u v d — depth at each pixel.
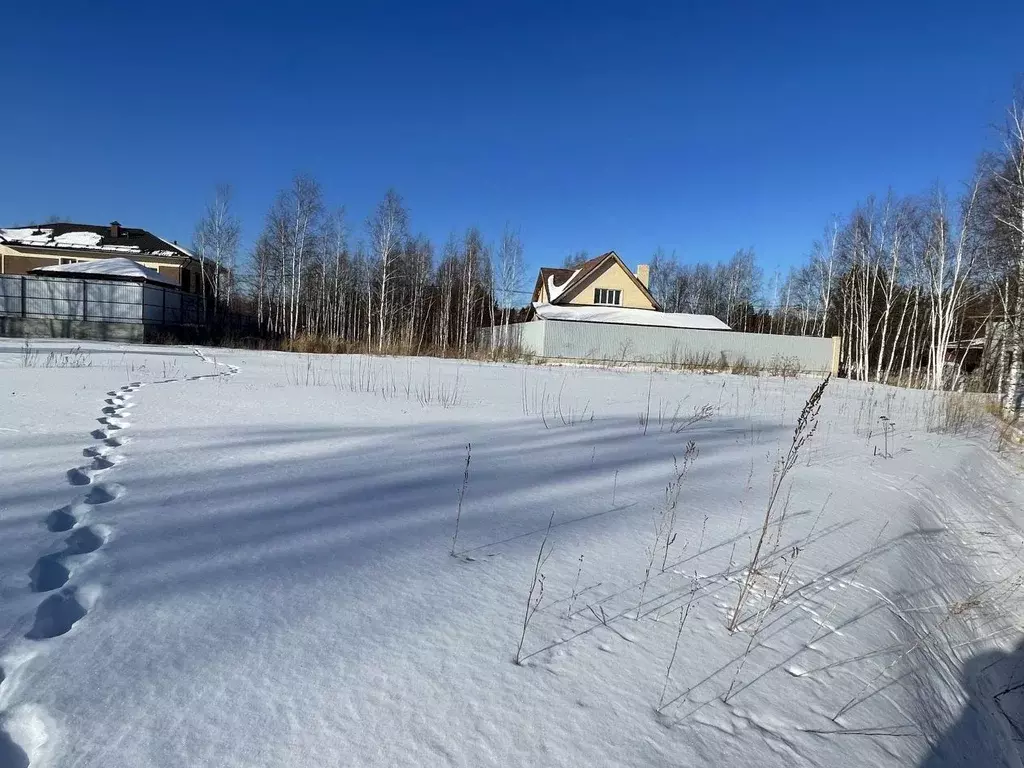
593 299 36.91
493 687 1.98
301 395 9.90
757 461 6.43
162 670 1.92
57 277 27.97
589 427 8.18
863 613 3.00
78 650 2.00
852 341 35.25
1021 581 4.52
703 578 3.12
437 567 2.95
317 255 37.31
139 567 2.68
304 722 1.73
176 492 3.92
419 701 1.87
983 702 2.86
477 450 6.11
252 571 2.72
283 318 34.97
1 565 2.63
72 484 3.96
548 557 3.20
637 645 2.38
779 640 2.59
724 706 2.07
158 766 1.52
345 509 3.77
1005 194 18.39
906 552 4.06
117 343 23.25
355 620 2.35
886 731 2.11
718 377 22.70
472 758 1.65
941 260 27.98
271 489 4.13
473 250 39.38
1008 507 7.02
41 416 6.66
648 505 4.36
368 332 33.12
